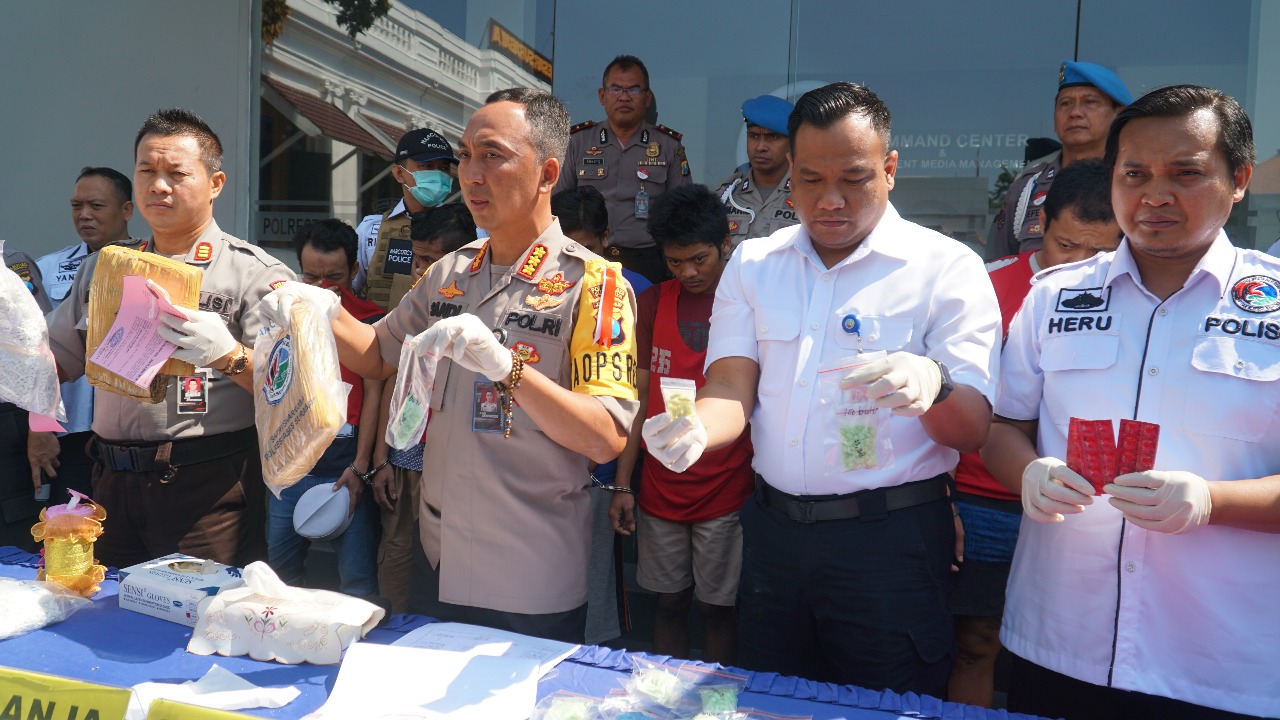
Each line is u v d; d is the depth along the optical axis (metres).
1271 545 1.65
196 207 2.43
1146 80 3.89
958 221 4.16
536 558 2.02
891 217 1.94
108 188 3.49
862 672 1.91
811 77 4.27
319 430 1.68
